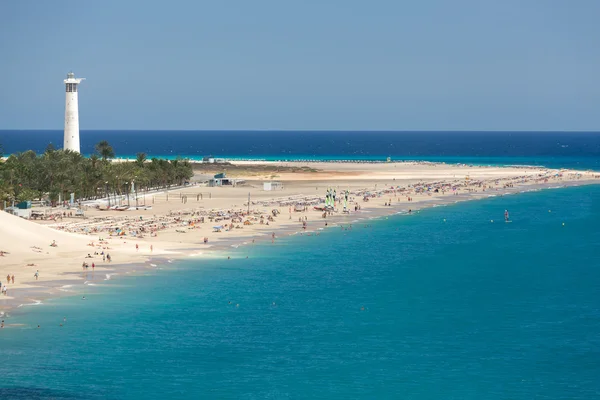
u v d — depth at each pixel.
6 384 118.44
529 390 118.00
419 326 149.62
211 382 120.75
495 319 154.50
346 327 148.88
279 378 122.44
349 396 115.81
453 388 118.88
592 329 147.50
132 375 122.88
